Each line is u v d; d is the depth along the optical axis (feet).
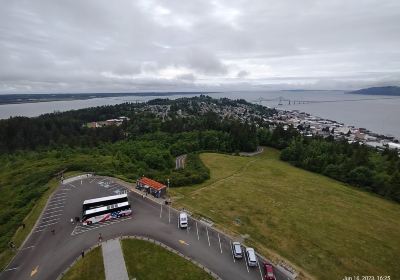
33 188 248.52
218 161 372.99
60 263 146.41
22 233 173.58
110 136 577.84
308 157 393.09
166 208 208.33
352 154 394.32
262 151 495.41
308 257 159.74
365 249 173.37
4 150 495.00
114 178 264.72
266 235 179.83
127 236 169.07
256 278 138.72
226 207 217.97
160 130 586.45
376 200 275.59
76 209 201.87
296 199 247.09
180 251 156.87
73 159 338.54
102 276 136.56
